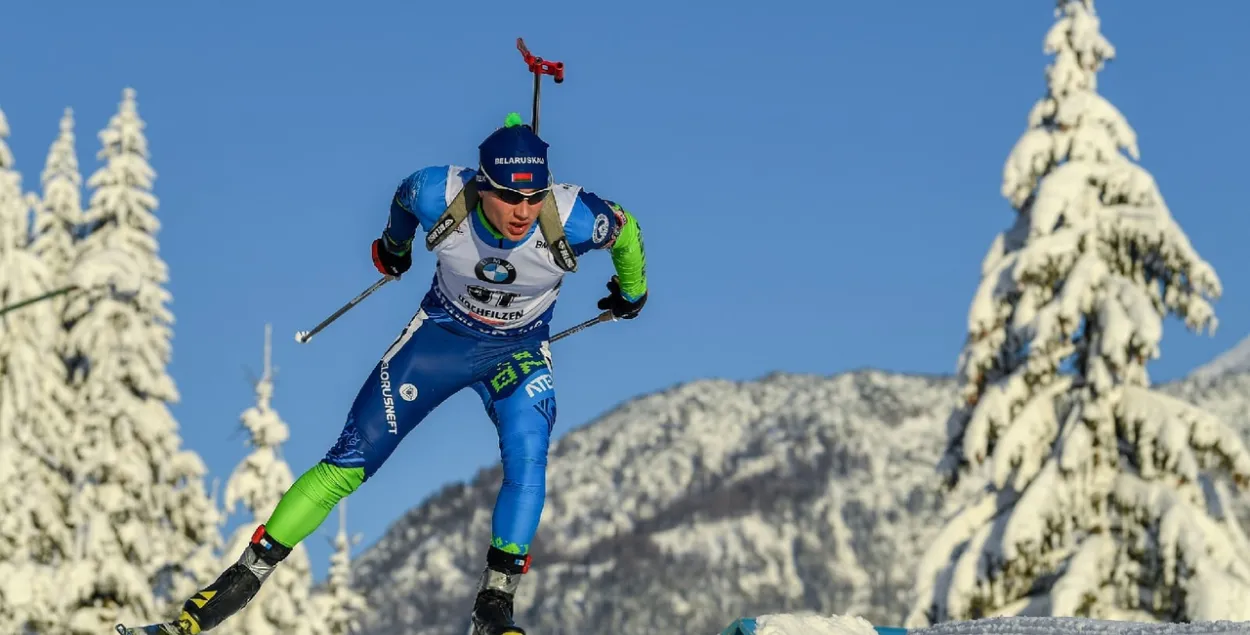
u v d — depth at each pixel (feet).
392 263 76.95
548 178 69.05
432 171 70.59
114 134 346.33
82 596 306.35
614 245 73.10
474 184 70.13
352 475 73.00
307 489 72.54
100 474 315.37
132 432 322.96
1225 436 240.32
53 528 317.63
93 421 321.11
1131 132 255.50
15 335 330.13
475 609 70.59
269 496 328.70
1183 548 230.89
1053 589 234.99
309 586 340.80
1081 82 258.57
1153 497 236.43
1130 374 245.04
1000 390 247.29
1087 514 239.91
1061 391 247.50
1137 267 250.37
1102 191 253.03
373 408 73.41
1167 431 238.27
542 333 75.36
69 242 350.02
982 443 245.24
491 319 73.36
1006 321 251.80
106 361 325.21
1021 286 246.88
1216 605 225.97
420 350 73.87
